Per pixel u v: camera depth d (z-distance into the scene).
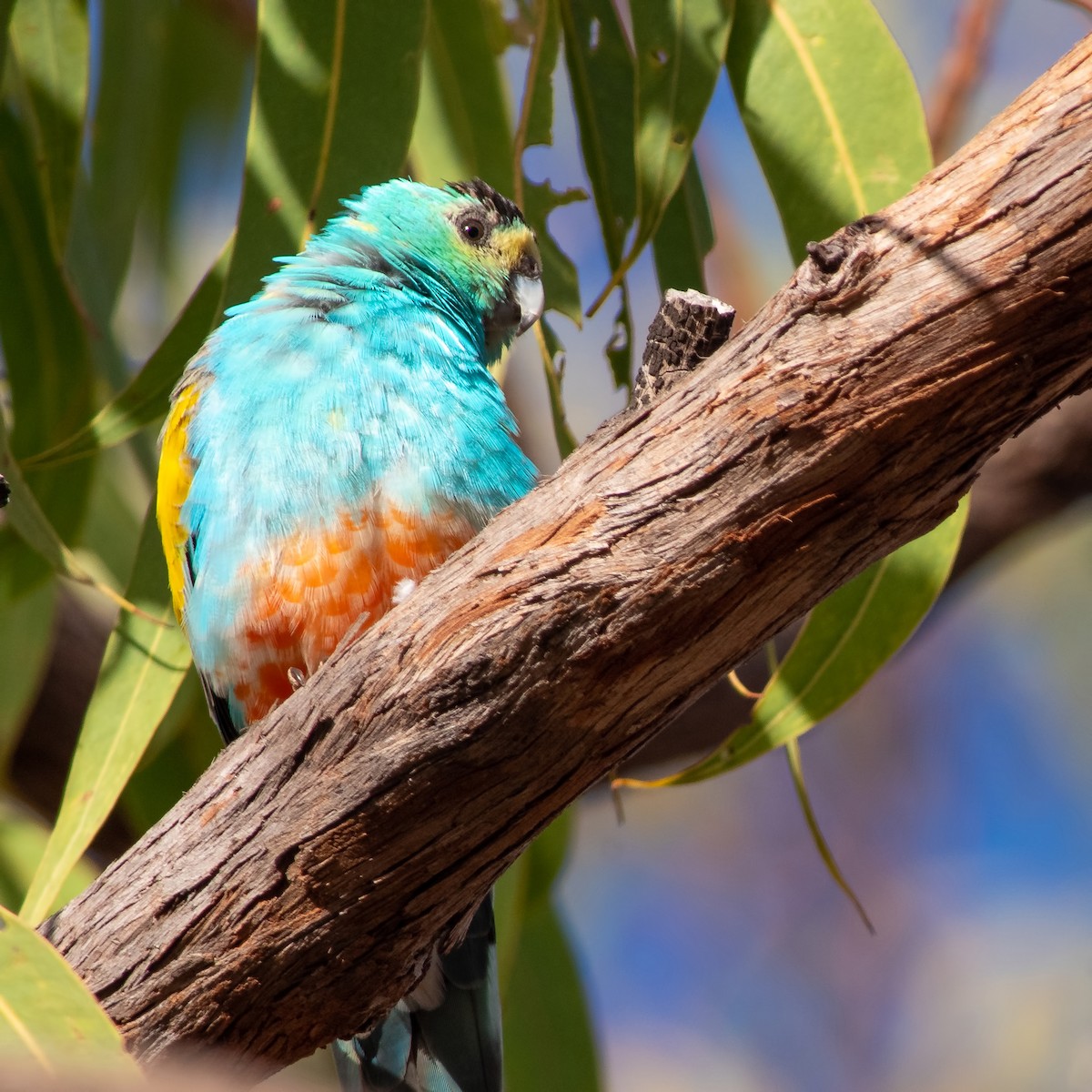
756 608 5.20
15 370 9.57
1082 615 17.06
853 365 4.90
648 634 5.16
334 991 5.85
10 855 10.58
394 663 5.39
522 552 5.27
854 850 17.95
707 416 5.12
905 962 17.36
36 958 4.77
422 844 5.53
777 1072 17.08
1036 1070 15.56
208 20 12.27
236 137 12.53
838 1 7.70
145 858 5.86
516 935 9.40
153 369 7.78
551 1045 10.41
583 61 8.37
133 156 10.20
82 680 11.81
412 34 7.58
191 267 13.14
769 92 7.69
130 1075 4.38
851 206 7.54
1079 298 4.75
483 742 5.32
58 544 7.39
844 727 18.30
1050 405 4.98
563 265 8.18
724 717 11.32
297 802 5.61
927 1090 16.22
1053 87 4.87
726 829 18.17
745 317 15.40
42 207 9.48
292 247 7.52
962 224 4.86
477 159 9.61
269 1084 6.25
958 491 5.11
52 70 8.91
